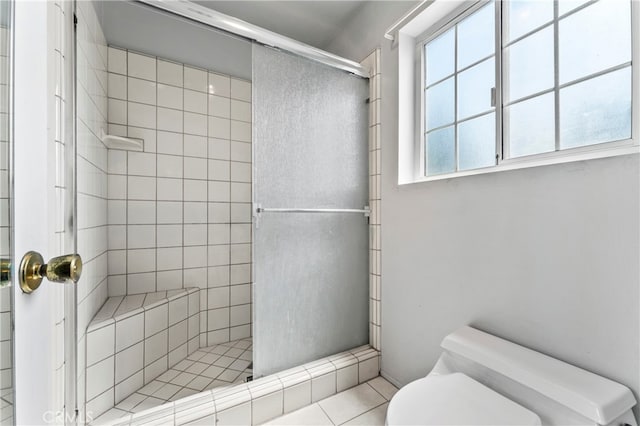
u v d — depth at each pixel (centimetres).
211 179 214
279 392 129
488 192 110
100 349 132
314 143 148
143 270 191
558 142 101
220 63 212
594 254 82
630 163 75
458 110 135
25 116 51
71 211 83
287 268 141
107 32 173
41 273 51
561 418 76
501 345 99
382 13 161
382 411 133
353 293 163
